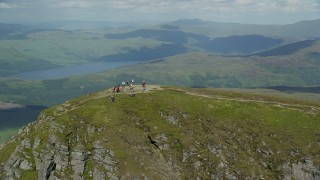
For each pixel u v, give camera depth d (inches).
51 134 5123.0
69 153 4940.9
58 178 4719.5
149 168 4785.9
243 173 4992.6
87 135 5157.5
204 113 5935.0
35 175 4813.0
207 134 5492.1
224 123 5753.0
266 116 6018.7
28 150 5137.8
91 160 4864.7
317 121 5964.6
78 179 4687.5
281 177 5029.5
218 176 4945.9
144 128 5418.3
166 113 5767.7
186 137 5349.4
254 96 7204.7
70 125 5246.1
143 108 5826.8
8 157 5305.1
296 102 7121.1
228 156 5187.0
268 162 5216.5
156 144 5216.5
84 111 5556.1
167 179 4717.0
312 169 5098.4
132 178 4611.2
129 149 4953.3
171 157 5064.0
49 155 4911.4
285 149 5354.3
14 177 4899.1
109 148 4911.4
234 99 6722.4
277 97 7322.8
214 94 7076.8
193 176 4886.8
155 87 7190.0
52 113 5772.6
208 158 5118.1
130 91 6643.7
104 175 4672.7
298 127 5777.6
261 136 5551.2
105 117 5418.3
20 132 6033.5
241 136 5536.4
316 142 5477.4
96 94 6530.5
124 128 5251.0
